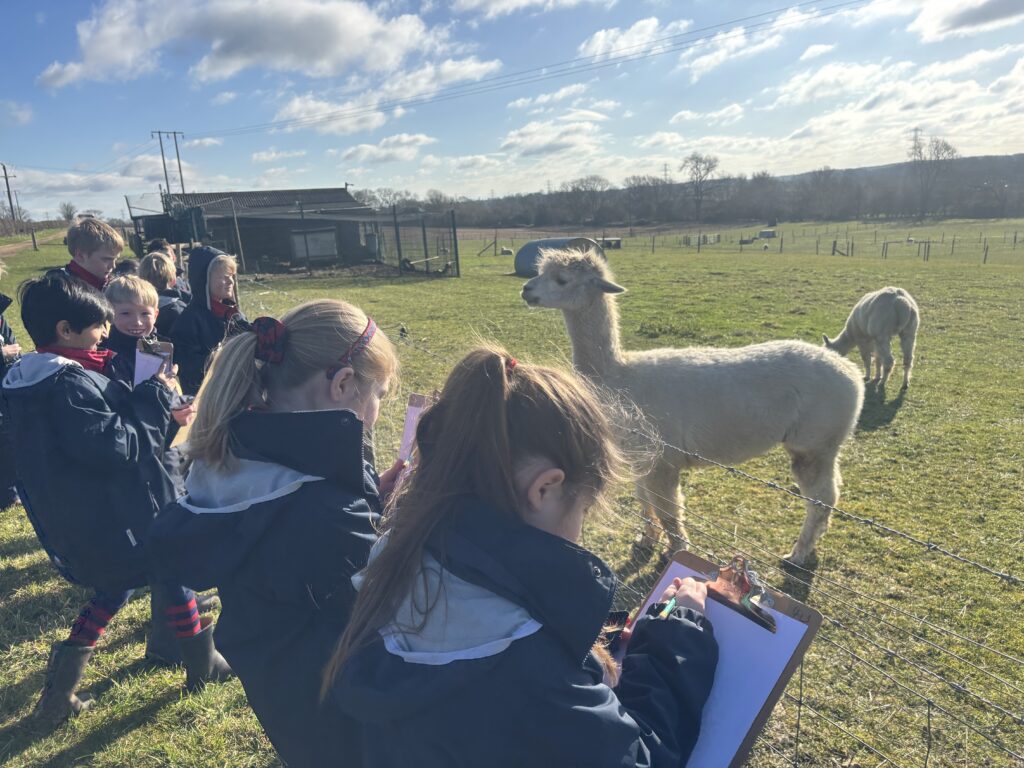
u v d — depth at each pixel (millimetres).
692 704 1291
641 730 1194
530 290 5000
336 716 1509
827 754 2908
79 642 3053
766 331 13180
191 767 2816
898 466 6402
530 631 1040
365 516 1501
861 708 3182
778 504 5617
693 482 6105
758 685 1357
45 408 2688
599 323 4977
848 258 32719
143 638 3693
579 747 1008
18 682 3361
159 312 5227
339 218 30172
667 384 4719
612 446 1229
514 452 1115
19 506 5395
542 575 1059
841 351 10039
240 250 28562
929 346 11711
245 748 2918
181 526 1474
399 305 17766
